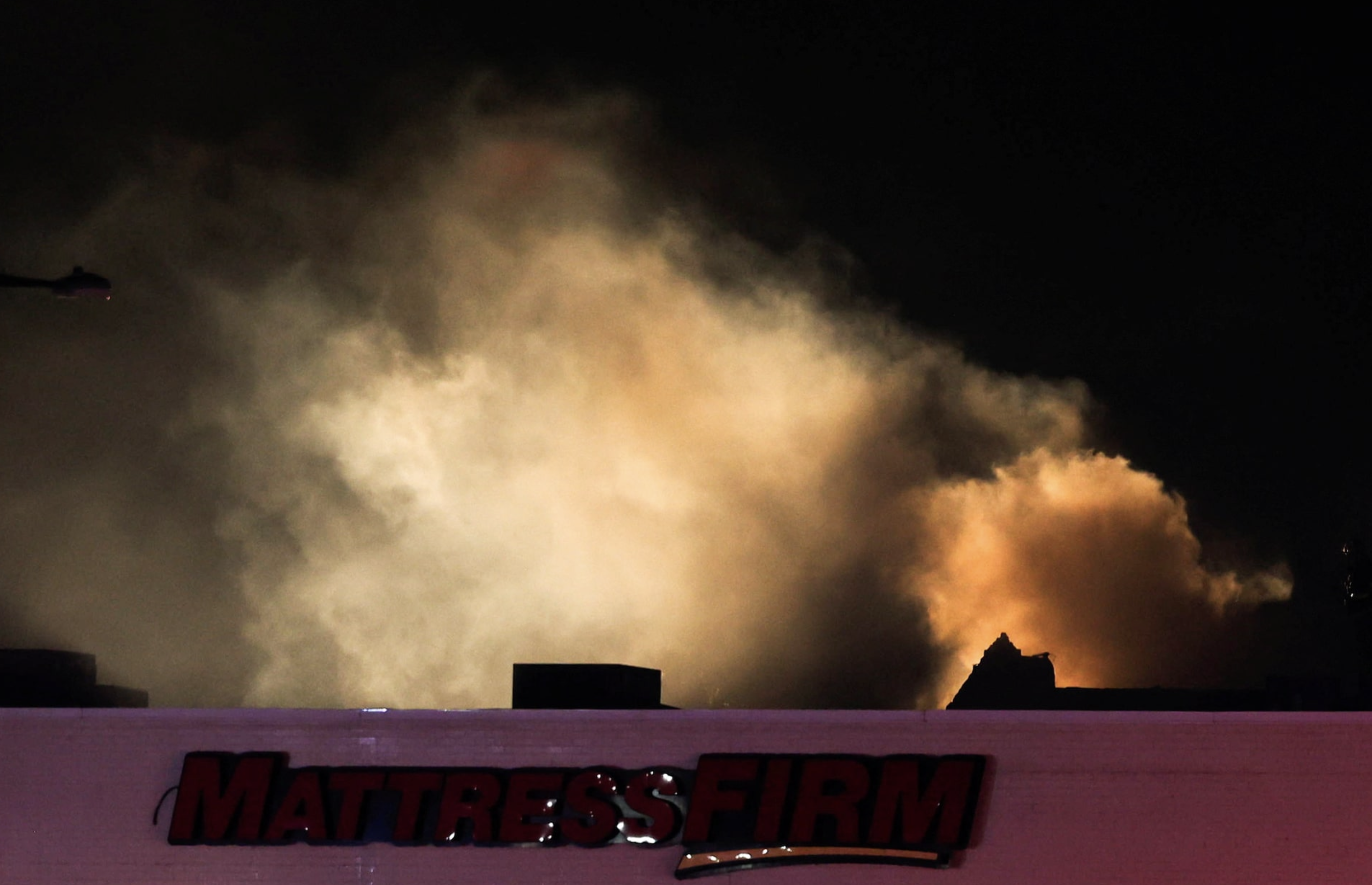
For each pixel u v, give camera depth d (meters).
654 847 63.22
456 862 63.41
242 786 63.62
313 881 63.53
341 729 64.31
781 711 63.75
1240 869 62.28
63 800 64.25
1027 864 62.59
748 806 63.16
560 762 63.69
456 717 64.12
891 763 63.00
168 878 63.62
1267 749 63.00
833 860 62.62
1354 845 62.16
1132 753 63.12
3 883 63.75
